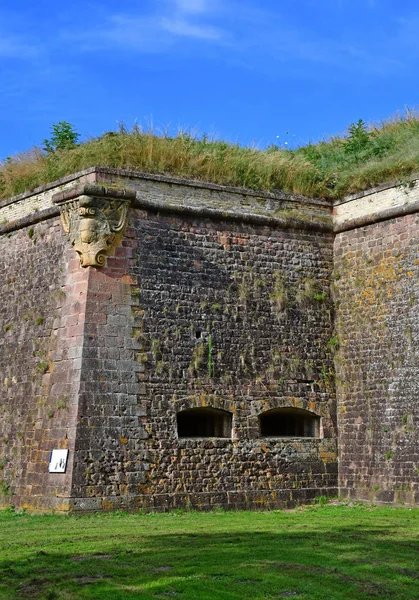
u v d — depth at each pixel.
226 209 22.42
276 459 21.91
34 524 17.78
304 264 23.28
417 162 21.95
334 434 22.78
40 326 21.50
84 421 19.72
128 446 20.05
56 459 19.84
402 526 16.73
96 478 19.58
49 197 22.23
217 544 14.15
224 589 10.85
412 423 20.95
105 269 20.59
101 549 13.77
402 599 10.43
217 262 22.06
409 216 21.78
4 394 22.22
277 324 22.58
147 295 20.97
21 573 11.94
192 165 22.41
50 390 20.62
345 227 23.42
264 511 21.06
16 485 20.98
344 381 22.86
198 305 21.61
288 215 23.25
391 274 22.05
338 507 21.23
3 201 23.69
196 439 20.95
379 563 12.34
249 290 22.34
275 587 10.94
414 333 21.23
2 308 23.06
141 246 21.11
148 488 20.09
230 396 21.59
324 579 11.35
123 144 22.05
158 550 13.52
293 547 13.77
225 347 21.77
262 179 23.22
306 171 23.92
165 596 10.55
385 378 21.81
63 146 24.52
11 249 23.16
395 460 21.25
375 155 24.22
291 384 22.47
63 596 10.68
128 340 20.52
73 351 20.22
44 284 21.70
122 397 20.19
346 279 23.23
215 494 20.91
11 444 21.53
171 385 20.84
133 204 21.11
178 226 21.69
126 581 11.34
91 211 20.53
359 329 22.67
